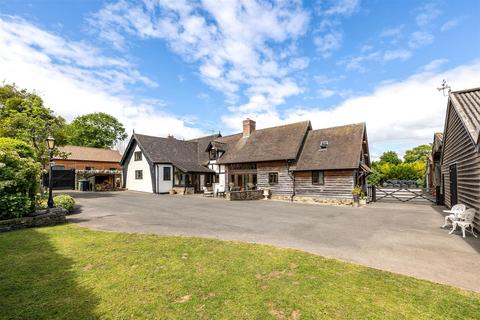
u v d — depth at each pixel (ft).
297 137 74.08
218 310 11.48
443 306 11.74
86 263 16.94
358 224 32.32
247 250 19.99
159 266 16.55
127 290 13.29
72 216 36.29
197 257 18.29
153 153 88.33
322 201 62.08
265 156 73.46
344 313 11.20
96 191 88.63
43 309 11.48
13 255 18.39
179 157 95.14
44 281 14.23
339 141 67.72
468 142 30.86
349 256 19.20
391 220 35.65
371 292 13.08
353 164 58.13
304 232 27.40
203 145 107.65
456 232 27.76
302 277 14.92
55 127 58.95
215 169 92.17
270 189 71.87
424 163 156.35
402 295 12.76
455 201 40.42
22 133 52.06
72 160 113.39
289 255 18.79
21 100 58.13
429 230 28.76
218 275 15.17
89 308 11.59
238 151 84.02
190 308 11.64
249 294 12.89
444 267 16.94
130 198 64.59
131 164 96.22
